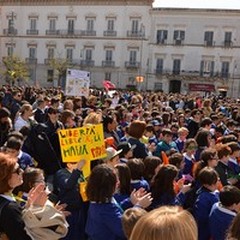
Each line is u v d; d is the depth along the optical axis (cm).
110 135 895
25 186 483
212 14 5947
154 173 607
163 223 217
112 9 6325
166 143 948
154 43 6197
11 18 6788
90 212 473
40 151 752
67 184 550
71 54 6550
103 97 2408
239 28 5884
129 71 6306
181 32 6100
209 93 5941
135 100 1928
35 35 6681
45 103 1321
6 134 808
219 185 644
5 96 1583
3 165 377
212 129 1227
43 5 6612
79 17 6481
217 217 505
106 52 6412
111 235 457
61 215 386
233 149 826
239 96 5966
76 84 1669
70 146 597
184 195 601
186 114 1689
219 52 5988
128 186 540
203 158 702
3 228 364
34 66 6688
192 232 218
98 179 461
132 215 372
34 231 370
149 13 6178
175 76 6109
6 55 6856
